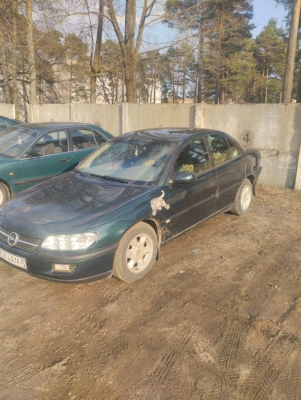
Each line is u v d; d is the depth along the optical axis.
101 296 3.58
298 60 31.83
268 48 41.00
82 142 7.21
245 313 3.27
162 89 49.31
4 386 2.48
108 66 20.78
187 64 18.38
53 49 24.19
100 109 11.44
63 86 29.17
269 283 3.80
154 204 3.85
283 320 3.17
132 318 3.22
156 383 2.48
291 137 7.82
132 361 2.69
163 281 3.86
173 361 2.68
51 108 13.25
